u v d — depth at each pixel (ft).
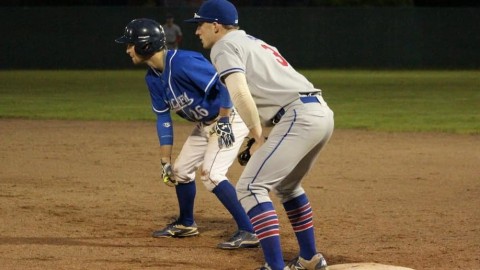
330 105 158.51
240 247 53.06
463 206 67.51
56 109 149.69
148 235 57.21
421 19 292.81
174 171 55.42
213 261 49.75
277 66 42.86
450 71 283.18
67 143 104.73
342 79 239.50
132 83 222.28
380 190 74.69
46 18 289.74
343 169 86.17
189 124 128.47
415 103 162.61
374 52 295.07
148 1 321.52
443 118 135.44
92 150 98.78
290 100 42.50
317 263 45.88
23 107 153.07
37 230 57.67
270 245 42.47
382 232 57.77
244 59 42.47
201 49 287.48
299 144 42.06
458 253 51.67
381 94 185.37
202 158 55.52
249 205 42.50
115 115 139.85
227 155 53.83
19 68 290.97
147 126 124.57
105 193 72.69
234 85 41.65
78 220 61.41
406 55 294.46
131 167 86.94
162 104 53.78
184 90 52.24
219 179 53.36
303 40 293.84
